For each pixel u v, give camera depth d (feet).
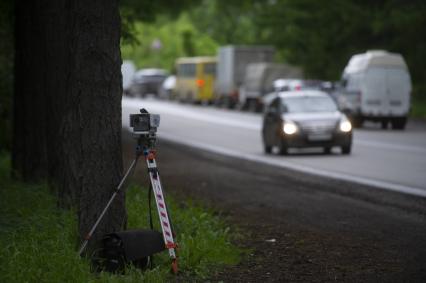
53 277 72.59
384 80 367.25
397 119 369.71
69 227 88.33
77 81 80.18
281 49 558.15
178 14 342.23
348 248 93.91
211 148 270.87
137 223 96.48
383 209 125.70
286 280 78.07
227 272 81.66
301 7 548.31
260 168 198.90
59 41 118.32
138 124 77.92
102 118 80.28
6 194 115.75
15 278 71.92
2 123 209.46
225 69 561.84
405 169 190.70
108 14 79.97
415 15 476.95
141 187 132.87
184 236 90.94
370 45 524.11
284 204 133.08
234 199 139.74
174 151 256.32
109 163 80.74
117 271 76.89
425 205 129.18
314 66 533.55
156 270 76.38
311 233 104.37
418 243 96.78
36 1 126.21
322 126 237.04
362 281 77.30
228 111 537.24
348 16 517.55
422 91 483.92
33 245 80.12
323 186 157.89
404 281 77.10
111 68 80.33
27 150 131.44
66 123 86.17
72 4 80.18
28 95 131.95
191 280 77.77
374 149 254.06
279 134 240.53
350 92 377.71
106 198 80.69
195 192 149.18
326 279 78.28
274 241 98.84
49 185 118.42
